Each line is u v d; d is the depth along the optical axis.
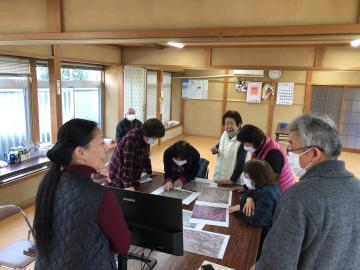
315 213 0.89
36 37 2.56
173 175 2.51
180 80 8.84
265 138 2.25
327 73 7.42
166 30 2.19
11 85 3.69
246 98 8.25
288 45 4.43
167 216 1.35
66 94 4.78
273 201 1.78
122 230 1.06
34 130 4.10
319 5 1.86
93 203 0.97
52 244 1.01
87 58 4.76
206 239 1.63
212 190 2.35
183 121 9.14
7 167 3.64
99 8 2.39
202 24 2.13
